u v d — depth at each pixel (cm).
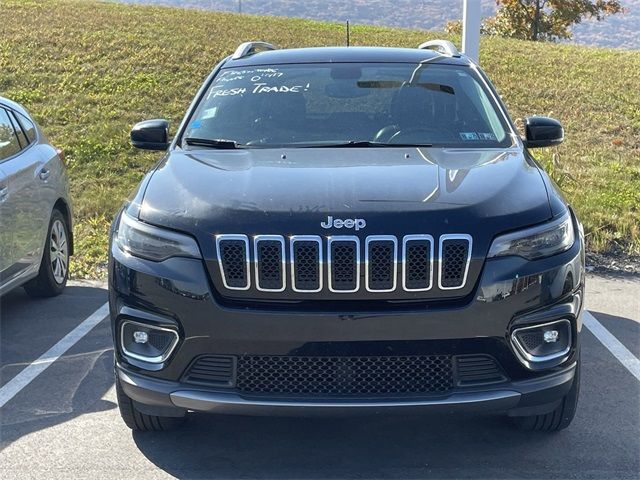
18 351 545
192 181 390
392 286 344
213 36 2138
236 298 348
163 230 361
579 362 384
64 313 630
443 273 346
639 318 610
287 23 2747
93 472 379
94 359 529
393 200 360
